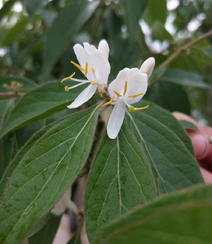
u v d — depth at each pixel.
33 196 0.06
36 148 0.07
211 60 0.14
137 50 0.17
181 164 0.08
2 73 0.23
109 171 0.07
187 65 0.20
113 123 0.08
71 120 0.08
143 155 0.07
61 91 0.11
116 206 0.06
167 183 0.08
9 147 0.12
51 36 0.14
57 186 0.06
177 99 0.17
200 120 0.34
